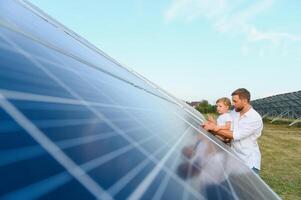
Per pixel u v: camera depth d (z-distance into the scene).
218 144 2.61
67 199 0.58
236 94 5.47
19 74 0.93
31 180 0.56
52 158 0.67
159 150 1.27
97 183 0.71
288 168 13.30
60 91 1.07
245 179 1.84
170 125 2.02
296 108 46.22
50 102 0.92
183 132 2.06
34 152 0.64
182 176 1.12
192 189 1.05
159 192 0.88
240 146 5.52
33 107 0.82
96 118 1.10
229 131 5.30
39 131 0.73
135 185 0.82
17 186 0.52
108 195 0.69
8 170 0.54
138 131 1.34
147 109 2.04
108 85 1.83
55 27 2.52
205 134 2.81
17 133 0.66
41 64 1.17
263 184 2.24
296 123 44.25
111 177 0.77
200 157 1.58
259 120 5.36
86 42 3.45
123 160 0.92
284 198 8.84
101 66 2.37
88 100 1.22
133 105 1.81
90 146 0.85
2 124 0.65
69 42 2.28
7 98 0.75
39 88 0.95
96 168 0.76
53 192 0.57
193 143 1.86
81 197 0.62
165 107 2.96
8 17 1.42
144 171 0.94
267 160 15.26
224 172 1.58
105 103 1.38
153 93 3.62
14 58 1.01
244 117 5.42
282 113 52.09
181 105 5.45
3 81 0.82
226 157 2.12
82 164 0.73
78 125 0.92
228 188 1.31
